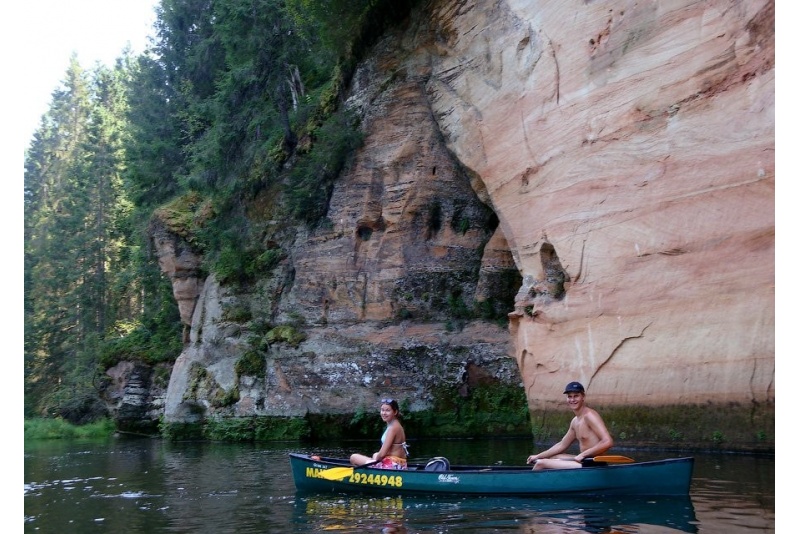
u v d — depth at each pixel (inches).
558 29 578.6
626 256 495.5
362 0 864.3
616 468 310.2
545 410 573.0
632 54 503.5
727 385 418.0
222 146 1009.5
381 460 366.6
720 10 439.5
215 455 656.4
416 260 813.2
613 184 512.1
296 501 344.2
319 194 886.4
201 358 919.7
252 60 964.6
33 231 2185.0
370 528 267.3
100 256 1833.2
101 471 559.2
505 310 786.2
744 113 419.8
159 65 1370.6
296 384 813.9
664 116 473.7
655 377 464.1
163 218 1072.8
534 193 601.6
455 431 743.1
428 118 806.5
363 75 874.1
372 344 804.0
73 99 2452.0
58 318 1861.5
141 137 1285.7
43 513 350.6
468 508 299.3
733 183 423.5
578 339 533.0
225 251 949.8
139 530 292.7
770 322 397.7
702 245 441.1
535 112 601.3
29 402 1801.2
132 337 1298.0
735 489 306.8
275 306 892.6
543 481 321.7
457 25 724.0
